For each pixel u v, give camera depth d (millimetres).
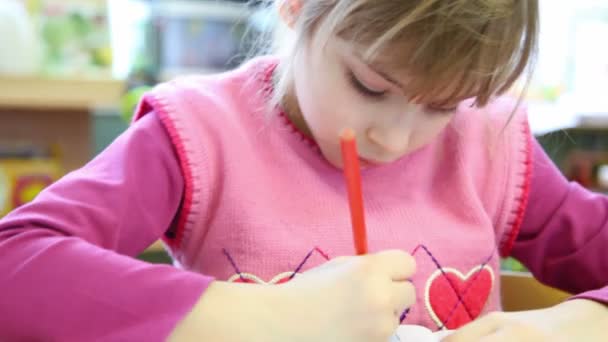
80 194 477
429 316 589
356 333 375
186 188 553
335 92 464
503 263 950
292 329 376
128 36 1778
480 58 404
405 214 622
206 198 562
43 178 1254
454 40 393
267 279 550
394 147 465
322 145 564
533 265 701
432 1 386
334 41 446
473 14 390
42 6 1254
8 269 406
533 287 710
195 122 570
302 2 492
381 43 401
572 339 467
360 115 461
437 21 388
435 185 667
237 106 607
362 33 414
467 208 645
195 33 1850
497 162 674
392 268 408
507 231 683
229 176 565
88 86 1180
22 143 1318
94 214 466
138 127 561
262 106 604
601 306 510
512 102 698
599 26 1938
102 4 1315
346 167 395
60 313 384
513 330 464
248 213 559
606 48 1924
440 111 466
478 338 456
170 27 1822
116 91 1216
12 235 432
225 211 562
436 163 675
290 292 398
